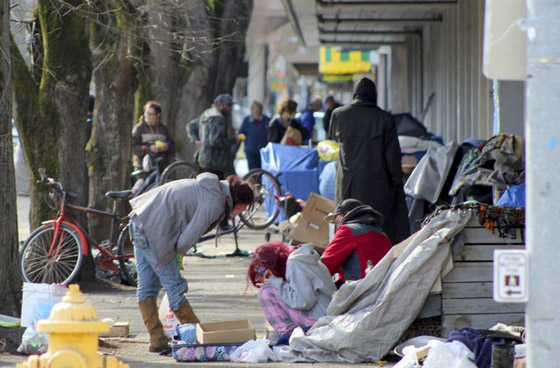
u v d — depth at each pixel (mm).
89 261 30641
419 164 32281
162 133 39938
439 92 65938
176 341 20422
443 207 20578
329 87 185750
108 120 39844
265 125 61500
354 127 26969
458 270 19984
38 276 29750
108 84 39781
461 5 55688
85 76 31594
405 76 86938
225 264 36469
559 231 11234
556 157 11242
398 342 19500
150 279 20953
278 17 91688
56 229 29750
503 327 19328
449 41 61125
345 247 21531
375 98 27406
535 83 11297
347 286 19750
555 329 11211
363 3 56312
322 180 40781
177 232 20219
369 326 19188
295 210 41250
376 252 21547
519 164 29328
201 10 41406
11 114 22531
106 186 39594
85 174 32219
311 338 19359
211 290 29906
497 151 29469
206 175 20328
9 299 22453
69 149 31672
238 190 20328
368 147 26875
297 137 47844
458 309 19969
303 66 183875
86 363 12539
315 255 20797
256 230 46062
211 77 57375
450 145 32219
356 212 21984
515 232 20094
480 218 20016
